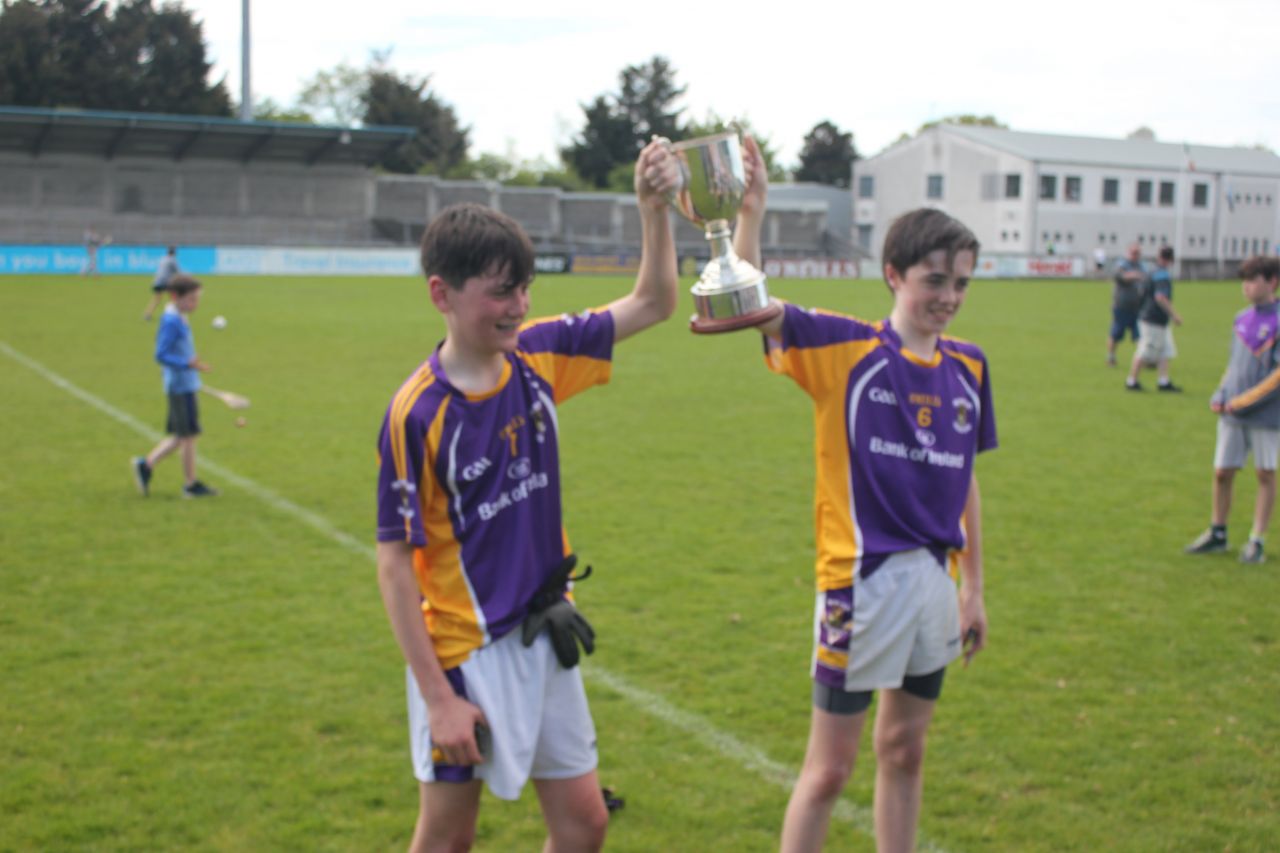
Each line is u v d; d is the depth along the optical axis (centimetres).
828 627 318
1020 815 390
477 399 262
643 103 7969
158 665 518
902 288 319
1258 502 689
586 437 1102
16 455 997
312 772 418
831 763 318
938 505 320
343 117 8581
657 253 292
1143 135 7756
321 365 1627
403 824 383
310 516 791
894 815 330
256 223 5316
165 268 2252
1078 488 891
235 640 551
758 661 528
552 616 272
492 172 8212
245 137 4916
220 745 439
